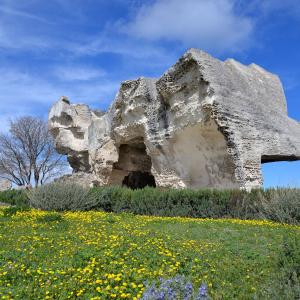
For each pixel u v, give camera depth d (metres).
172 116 22.34
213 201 16.41
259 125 21.17
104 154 30.92
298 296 4.82
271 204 14.43
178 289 4.71
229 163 19.05
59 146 40.81
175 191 17.47
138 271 6.07
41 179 45.94
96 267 6.38
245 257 7.80
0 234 9.65
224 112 19.06
